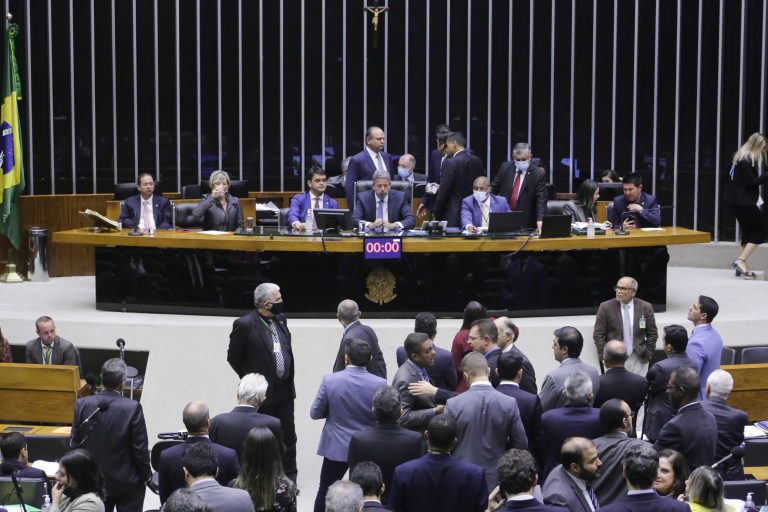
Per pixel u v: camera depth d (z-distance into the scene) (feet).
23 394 30.32
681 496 19.38
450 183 39.04
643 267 37.40
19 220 45.34
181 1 50.34
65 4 49.08
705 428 21.90
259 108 51.34
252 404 22.03
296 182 51.85
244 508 17.90
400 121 51.98
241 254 36.06
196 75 50.72
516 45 51.34
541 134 51.57
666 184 50.80
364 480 17.57
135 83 50.03
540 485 21.56
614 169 51.24
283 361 27.78
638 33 50.44
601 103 51.16
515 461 16.99
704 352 27.35
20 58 48.34
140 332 34.68
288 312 36.01
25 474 21.95
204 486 17.94
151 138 50.47
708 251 49.01
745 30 49.03
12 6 48.29
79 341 34.96
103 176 50.08
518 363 22.08
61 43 49.16
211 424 21.91
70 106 49.39
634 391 23.75
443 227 35.76
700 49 49.75
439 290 36.09
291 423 28.25
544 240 35.70
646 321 32.53
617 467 20.12
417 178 45.98
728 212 49.85
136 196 39.22
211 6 50.65
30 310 37.55
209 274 36.35
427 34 51.42
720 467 23.15
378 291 35.96
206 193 45.44
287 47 51.26
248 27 50.96
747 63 49.19
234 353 27.71
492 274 36.22
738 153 44.60
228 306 36.27
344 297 35.99
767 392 29.86
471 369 21.33
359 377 23.68
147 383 33.76
